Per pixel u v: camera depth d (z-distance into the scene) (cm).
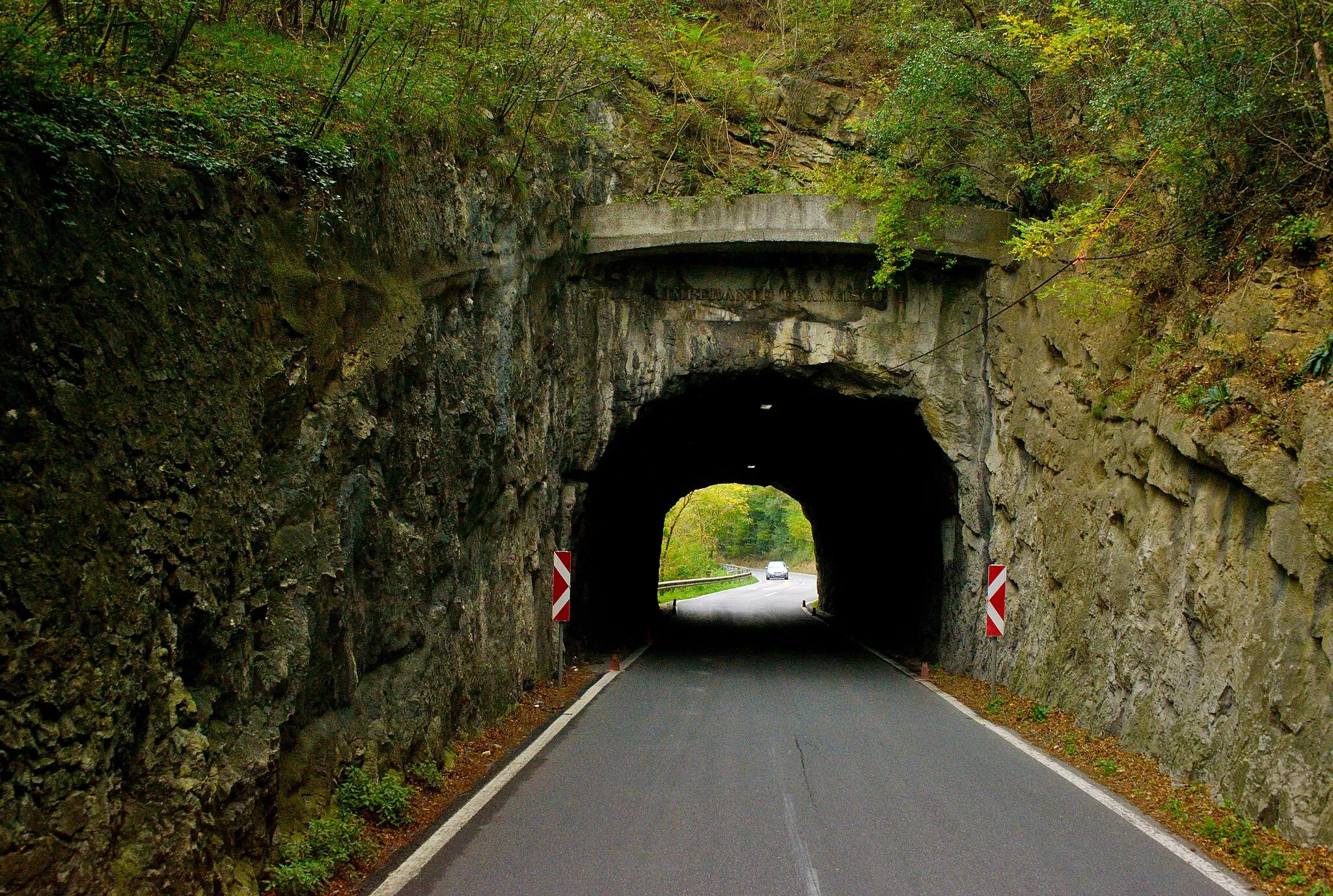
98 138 405
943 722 1047
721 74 1606
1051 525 1145
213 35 676
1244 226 827
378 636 654
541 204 1192
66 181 371
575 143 1364
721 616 3238
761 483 3475
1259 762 604
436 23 820
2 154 345
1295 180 773
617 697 1224
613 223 1464
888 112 1364
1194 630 751
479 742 870
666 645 2075
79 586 341
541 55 1038
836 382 1594
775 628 2719
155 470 396
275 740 475
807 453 2522
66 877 310
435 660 757
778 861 537
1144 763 786
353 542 613
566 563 1285
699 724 1020
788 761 826
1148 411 857
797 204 1438
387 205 712
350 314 625
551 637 1388
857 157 1538
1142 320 946
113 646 354
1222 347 767
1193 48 815
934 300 1536
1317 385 625
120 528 368
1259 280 750
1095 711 935
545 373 1321
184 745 389
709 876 509
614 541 2217
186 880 373
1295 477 618
